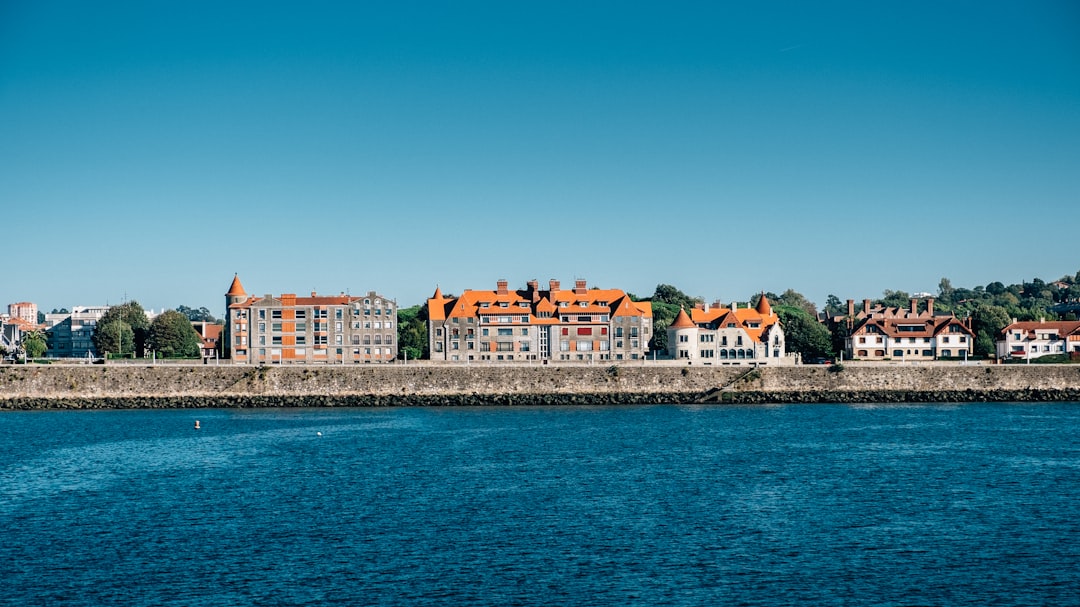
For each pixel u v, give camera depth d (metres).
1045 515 103.44
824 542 93.94
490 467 130.50
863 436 157.88
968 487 116.44
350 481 121.69
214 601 79.56
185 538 95.94
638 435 160.50
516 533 97.25
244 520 102.56
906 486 117.06
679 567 87.06
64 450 147.25
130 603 79.31
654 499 110.94
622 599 79.69
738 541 94.31
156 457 140.25
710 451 142.62
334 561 88.88
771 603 79.00
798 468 128.62
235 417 192.00
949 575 85.06
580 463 133.25
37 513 105.81
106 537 96.38
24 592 81.75
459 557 89.81
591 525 99.88
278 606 78.56
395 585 82.88
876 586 82.56
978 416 187.25
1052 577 84.62
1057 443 149.25
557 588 82.12
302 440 156.12
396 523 101.06
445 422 180.88
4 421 186.25
